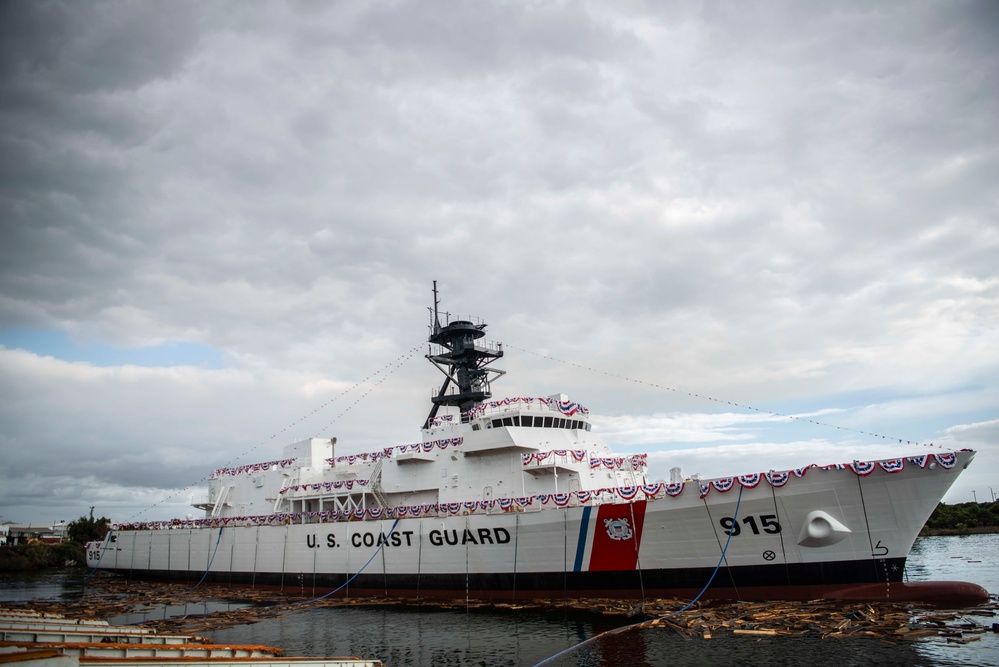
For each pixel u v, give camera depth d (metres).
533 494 39.22
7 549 90.69
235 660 18.05
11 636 18.67
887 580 29.69
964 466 27.67
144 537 58.59
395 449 45.81
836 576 30.33
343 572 42.97
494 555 37.25
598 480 39.69
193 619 36.69
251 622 35.09
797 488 30.44
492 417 41.78
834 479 29.86
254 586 48.03
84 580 64.44
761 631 26.52
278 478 53.78
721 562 32.19
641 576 33.84
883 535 29.48
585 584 35.03
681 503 32.62
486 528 37.47
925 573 49.03
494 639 28.91
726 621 28.39
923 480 28.44
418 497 44.53
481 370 49.41
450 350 51.06
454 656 26.66
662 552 33.31
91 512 101.56
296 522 48.62
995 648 22.92
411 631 31.38
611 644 26.66
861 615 27.55
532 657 25.88
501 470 40.94
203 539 52.88
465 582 38.12
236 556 49.84
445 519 39.09
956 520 123.94
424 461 44.75
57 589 56.50
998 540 88.88
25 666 12.07
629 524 33.78
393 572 40.72
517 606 35.19
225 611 39.53
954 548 77.56
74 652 15.11
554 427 42.09
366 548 42.25
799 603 30.30
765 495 31.02
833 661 22.78
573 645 27.08
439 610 36.03
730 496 31.64
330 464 52.91
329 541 44.19
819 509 30.20
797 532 30.67
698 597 32.66
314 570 44.50
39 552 91.56
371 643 29.28
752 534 31.47
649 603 32.59
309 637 30.88
